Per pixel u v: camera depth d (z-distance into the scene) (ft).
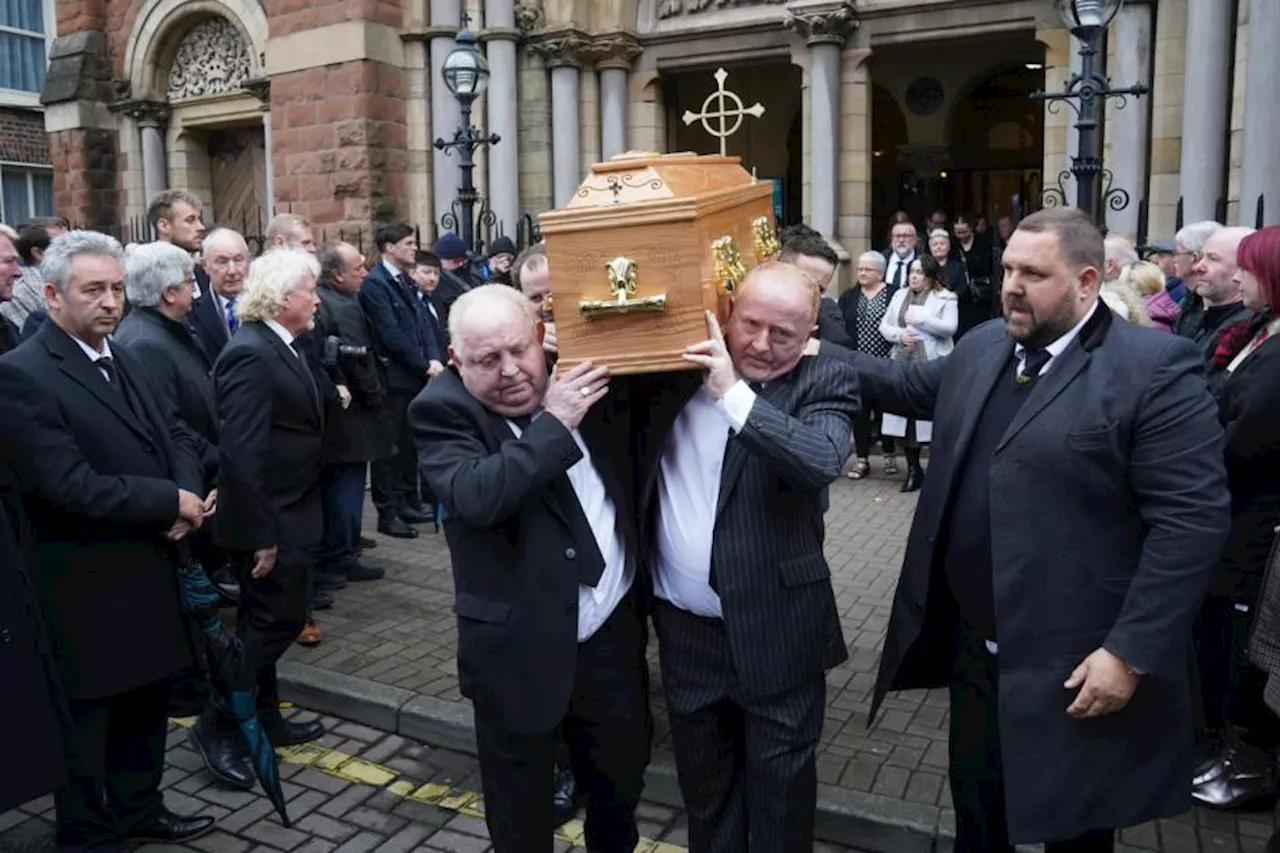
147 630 10.52
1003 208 50.06
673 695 9.05
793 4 33.65
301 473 12.96
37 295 20.34
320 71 37.50
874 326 26.05
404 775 12.82
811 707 8.79
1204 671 11.65
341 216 37.60
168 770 13.00
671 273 7.46
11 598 9.30
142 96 45.47
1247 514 10.70
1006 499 7.73
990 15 32.27
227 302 18.25
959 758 8.81
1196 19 27.27
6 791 9.18
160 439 11.16
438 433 8.41
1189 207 27.78
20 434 9.66
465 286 25.88
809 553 8.77
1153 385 7.40
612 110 37.27
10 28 54.39
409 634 16.51
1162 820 10.91
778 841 8.70
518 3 36.73
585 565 8.42
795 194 48.73
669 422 8.67
